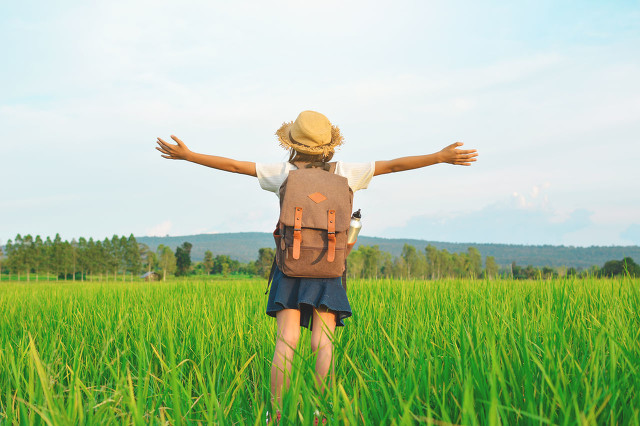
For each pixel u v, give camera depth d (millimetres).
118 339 4641
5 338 4910
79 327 5598
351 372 3289
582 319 3758
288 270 2936
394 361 3051
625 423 1976
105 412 2271
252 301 7809
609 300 5102
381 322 4965
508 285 7254
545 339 2801
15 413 2465
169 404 2633
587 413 1971
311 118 3230
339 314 3008
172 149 3135
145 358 3146
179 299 8633
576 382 2123
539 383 2453
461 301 6191
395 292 7926
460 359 2623
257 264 173875
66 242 156500
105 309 7129
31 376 2234
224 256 182625
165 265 164000
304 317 3164
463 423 1761
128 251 160750
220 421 2088
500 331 3322
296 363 2723
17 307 8414
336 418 2027
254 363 3740
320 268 2910
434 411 2133
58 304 8453
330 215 2898
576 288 6375
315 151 3195
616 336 3070
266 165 3252
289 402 2240
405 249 121188
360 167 3193
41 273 150375
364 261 122125
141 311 6594
